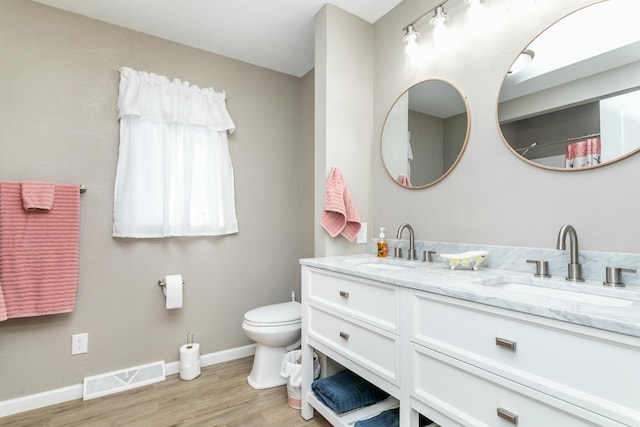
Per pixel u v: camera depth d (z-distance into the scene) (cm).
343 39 194
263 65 263
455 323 95
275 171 269
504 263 134
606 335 65
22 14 180
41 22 185
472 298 88
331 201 181
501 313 83
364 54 204
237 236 249
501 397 84
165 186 212
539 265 118
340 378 160
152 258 214
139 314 209
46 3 186
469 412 91
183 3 187
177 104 218
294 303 225
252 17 201
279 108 273
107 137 201
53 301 177
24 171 178
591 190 111
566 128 117
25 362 176
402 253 179
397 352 114
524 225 129
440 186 163
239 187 251
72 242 183
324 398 150
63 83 190
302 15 200
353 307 136
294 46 235
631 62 104
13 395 173
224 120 236
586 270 110
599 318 65
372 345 125
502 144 137
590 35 113
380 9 194
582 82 114
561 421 72
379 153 200
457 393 95
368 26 206
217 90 242
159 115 212
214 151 234
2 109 174
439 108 164
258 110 262
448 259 132
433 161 166
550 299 81
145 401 182
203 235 229
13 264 169
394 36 192
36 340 179
